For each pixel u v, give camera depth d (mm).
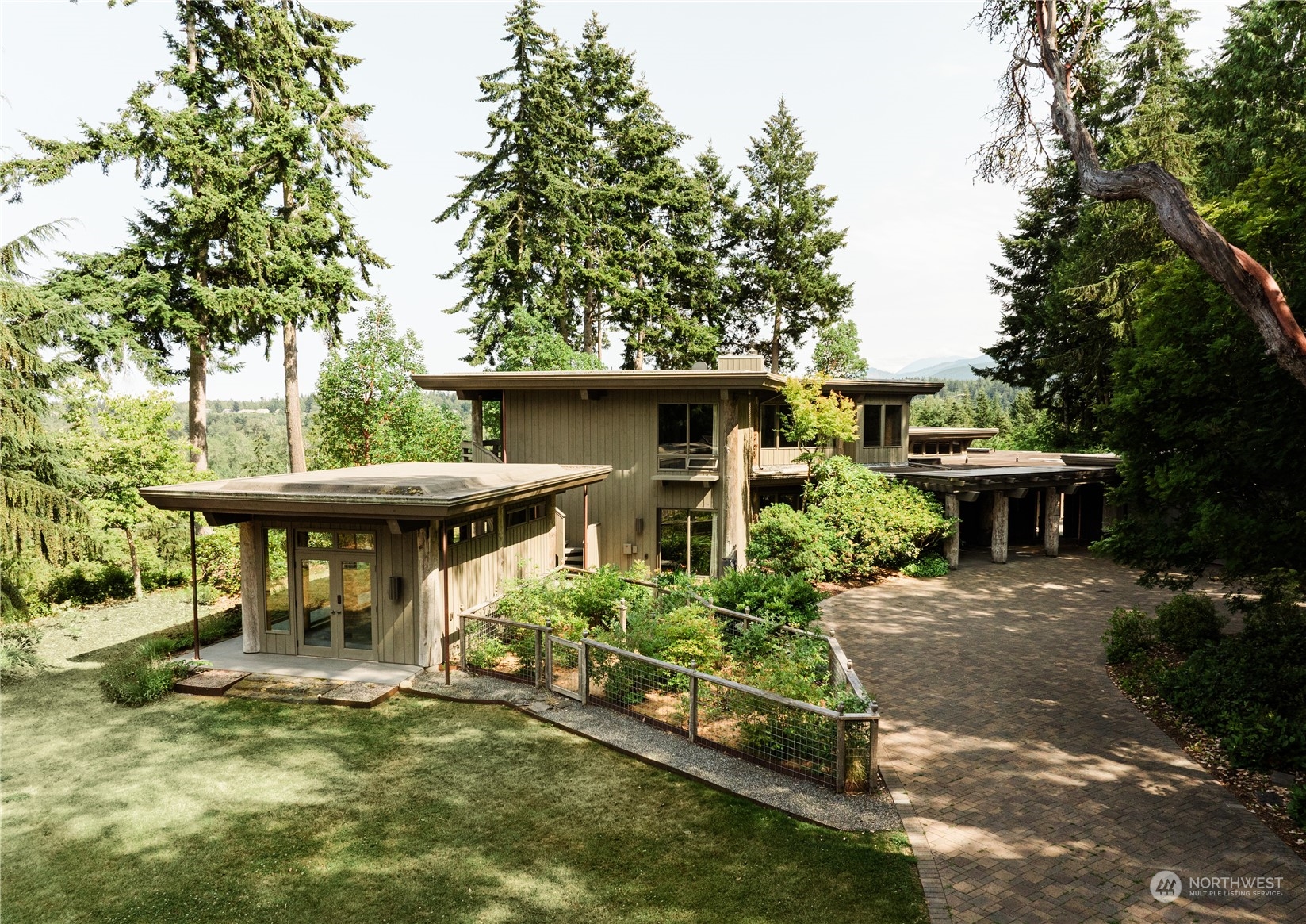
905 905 6609
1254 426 10102
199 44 26594
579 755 9852
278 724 10984
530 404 22094
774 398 24062
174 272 26234
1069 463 29062
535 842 7762
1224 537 10234
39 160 23125
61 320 16750
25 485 15438
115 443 20031
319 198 28984
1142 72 31031
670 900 6750
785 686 9797
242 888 7078
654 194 42062
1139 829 7867
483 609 14625
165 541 20766
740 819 8148
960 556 24734
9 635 14539
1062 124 9500
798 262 47625
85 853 7719
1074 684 12484
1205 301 10805
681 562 21078
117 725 11070
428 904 6777
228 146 26594
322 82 29781
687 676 10195
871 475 21891
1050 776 9109
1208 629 13031
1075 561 23859
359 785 9070
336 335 29766
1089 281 32531
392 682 12344
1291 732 9227
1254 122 26641
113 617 18203
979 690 12188
